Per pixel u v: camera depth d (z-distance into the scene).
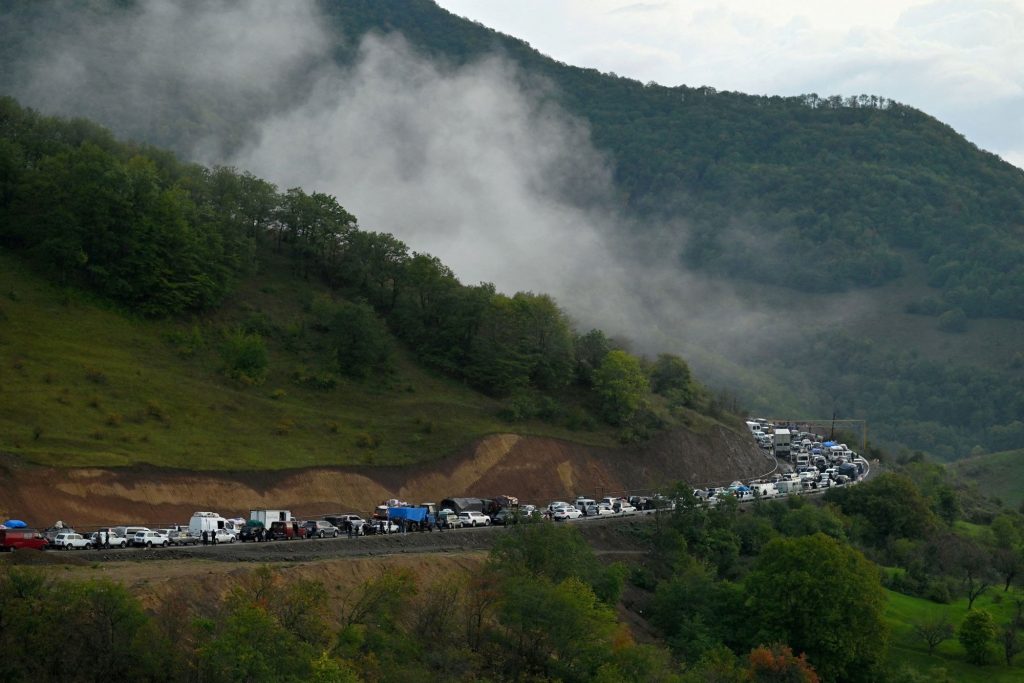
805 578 138.00
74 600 81.81
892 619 163.75
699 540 170.00
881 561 193.12
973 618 152.62
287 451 169.88
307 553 125.38
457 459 186.88
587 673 111.00
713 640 136.75
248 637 83.31
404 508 153.00
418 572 123.56
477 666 103.62
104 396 164.12
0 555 102.50
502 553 130.12
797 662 125.94
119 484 142.38
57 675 77.62
